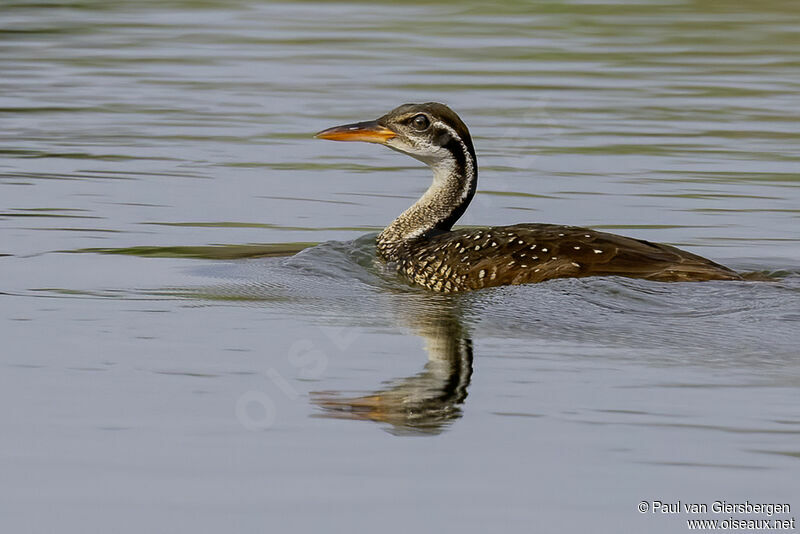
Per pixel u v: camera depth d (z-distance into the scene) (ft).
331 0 143.64
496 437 38.11
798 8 138.41
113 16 133.49
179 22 130.31
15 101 95.86
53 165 78.18
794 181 74.49
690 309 48.29
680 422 38.75
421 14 135.13
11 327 48.08
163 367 43.80
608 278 50.42
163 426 38.91
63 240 62.49
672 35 123.34
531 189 73.51
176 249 61.16
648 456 36.70
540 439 37.86
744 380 41.91
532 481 35.40
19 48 116.37
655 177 75.51
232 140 84.84
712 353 44.37
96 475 35.76
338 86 100.53
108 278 55.52
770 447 36.99
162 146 83.15
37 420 39.19
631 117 90.94
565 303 49.34
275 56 112.88
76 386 41.96
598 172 76.79
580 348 45.32
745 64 110.42
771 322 46.88
